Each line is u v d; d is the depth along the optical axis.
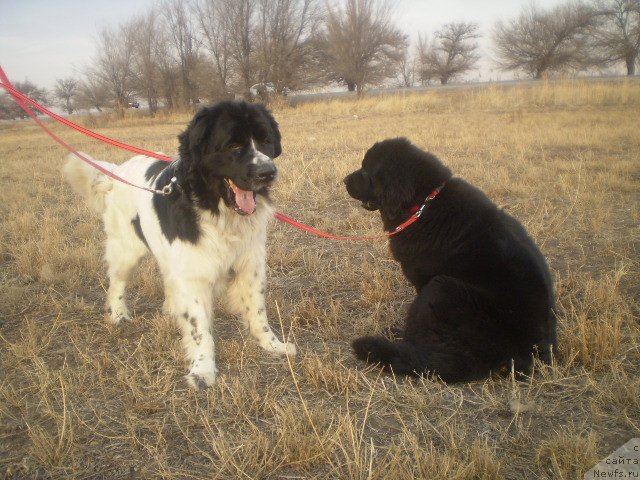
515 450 1.31
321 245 2.80
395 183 1.79
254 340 1.83
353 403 1.52
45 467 1.32
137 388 1.56
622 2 21.33
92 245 2.78
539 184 3.60
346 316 2.04
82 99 19.47
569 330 1.73
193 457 1.33
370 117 9.87
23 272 2.54
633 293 2.04
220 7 15.84
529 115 8.25
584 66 22.47
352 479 1.24
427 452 1.28
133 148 1.97
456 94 13.23
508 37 23.92
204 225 1.64
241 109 1.64
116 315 2.05
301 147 5.85
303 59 17.22
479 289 1.58
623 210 3.07
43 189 4.35
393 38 17.94
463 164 4.38
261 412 1.49
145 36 16.83
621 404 1.42
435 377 1.58
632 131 5.84
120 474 1.29
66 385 1.58
